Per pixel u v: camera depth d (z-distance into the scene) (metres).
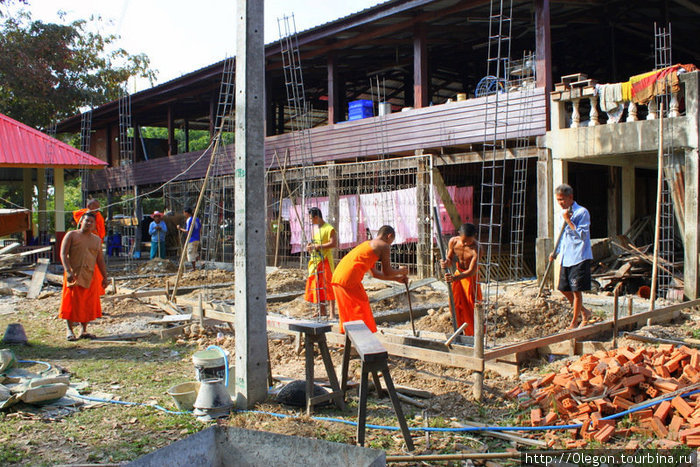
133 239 24.09
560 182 11.35
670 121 9.93
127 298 11.57
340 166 15.26
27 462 4.24
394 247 14.50
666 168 10.16
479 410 5.25
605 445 4.35
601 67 19.30
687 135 9.76
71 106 29.83
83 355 7.73
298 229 16.47
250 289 5.41
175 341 8.52
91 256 8.70
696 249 9.77
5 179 24.69
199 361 5.70
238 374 5.48
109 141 27.42
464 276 7.08
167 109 24.84
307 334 5.34
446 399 5.57
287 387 5.57
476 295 6.81
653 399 4.80
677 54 18.59
